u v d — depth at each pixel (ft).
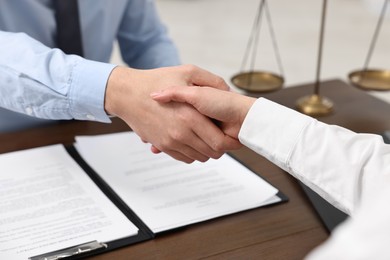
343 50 11.54
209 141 2.49
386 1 4.43
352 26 13.19
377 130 3.52
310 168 2.20
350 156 2.16
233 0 15.12
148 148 3.14
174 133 2.52
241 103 2.40
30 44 2.84
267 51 11.38
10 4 3.58
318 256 1.17
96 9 3.85
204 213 2.57
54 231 2.39
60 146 3.13
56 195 2.65
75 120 3.47
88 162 2.96
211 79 2.65
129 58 4.42
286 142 2.25
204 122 2.46
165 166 2.95
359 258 1.13
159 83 2.55
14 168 2.87
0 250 2.27
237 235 2.45
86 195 2.66
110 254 2.29
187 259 2.29
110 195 2.69
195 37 12.10
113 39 4.11
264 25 13.08
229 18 13.55
